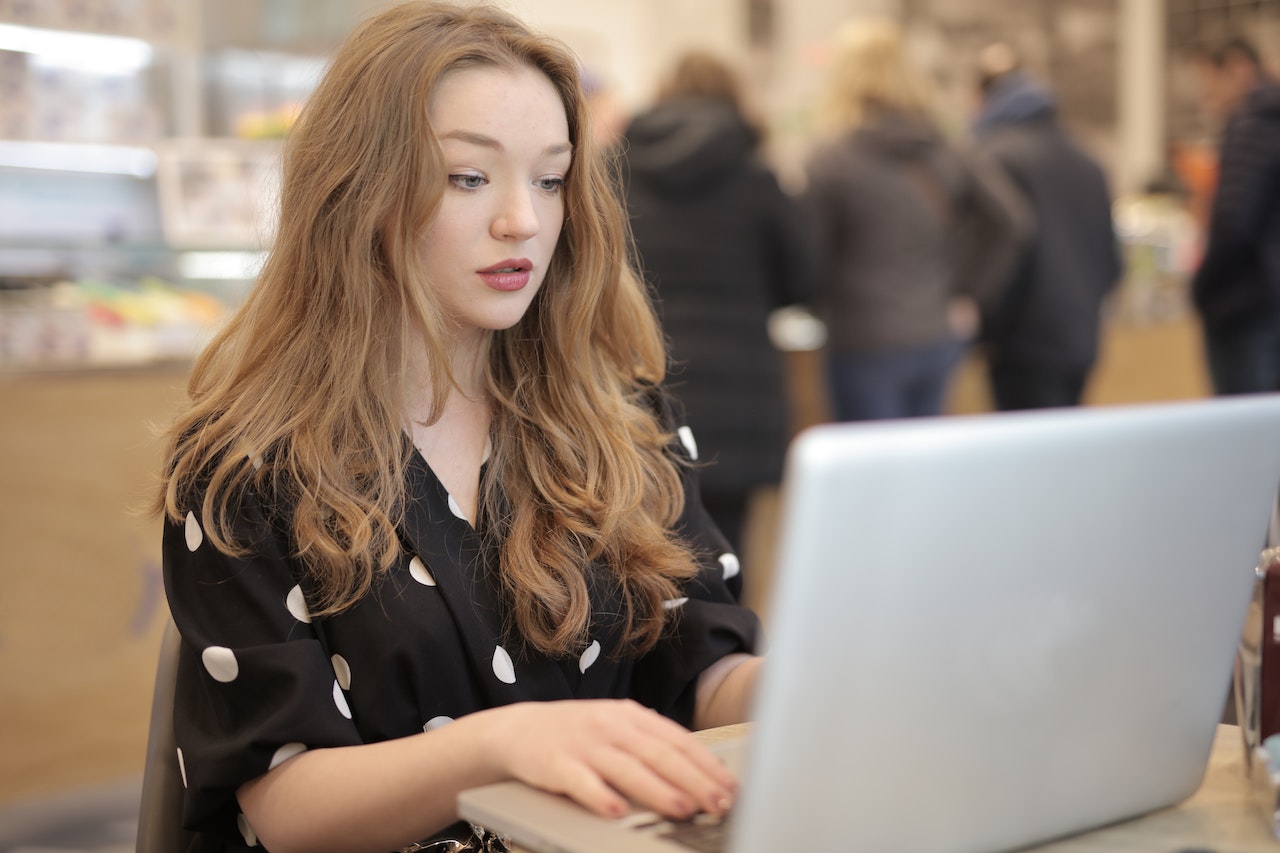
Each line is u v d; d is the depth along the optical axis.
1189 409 0.79
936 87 7.66
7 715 2.79
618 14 7.00
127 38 3.27
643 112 3.47
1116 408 0.77
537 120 1.17
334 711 1.06
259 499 1.14
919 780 0.74
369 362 1.18
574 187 1.26
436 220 1.16
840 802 0.72
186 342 3.04
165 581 1.15
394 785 0.97
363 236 1.16
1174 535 0.80
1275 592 0.91
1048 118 4.36
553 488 1.24
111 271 3.08
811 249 3.61
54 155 3.14
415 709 1.14
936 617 0.71
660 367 1.44
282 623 1.10
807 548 0.66
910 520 0.68
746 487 3.52
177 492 1.15
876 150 4.04
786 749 0.69
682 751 0.88
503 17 1.21
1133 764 0.85
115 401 2.87
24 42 3.13
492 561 1.20
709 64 3.51
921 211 4.07
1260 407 0.82
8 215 3.09
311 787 1.01
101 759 2.91
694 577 1.33
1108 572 0.78
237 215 3.31
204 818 1.08
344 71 1.18
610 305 1.33
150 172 3.27
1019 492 0.72
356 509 1.13
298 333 1.20
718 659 1.28
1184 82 8.39
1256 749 0.91
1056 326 4.37
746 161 3.48
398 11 1.20
